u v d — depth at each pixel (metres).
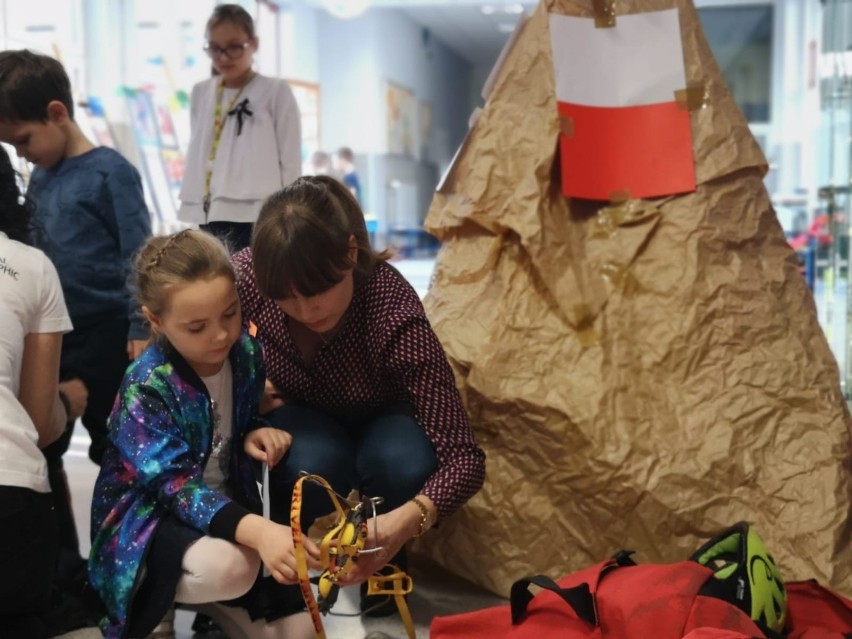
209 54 2.41
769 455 1.54
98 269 1.88
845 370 2.57
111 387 1.92
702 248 1.65
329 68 4.95
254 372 1.41
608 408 1.56
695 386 1.59
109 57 3.91
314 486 1.37
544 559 1.56
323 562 1.16
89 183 1.86
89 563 1.35
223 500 1.26
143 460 1.28
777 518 1.50
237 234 2.43
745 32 5.63
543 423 1.56
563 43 1.73
